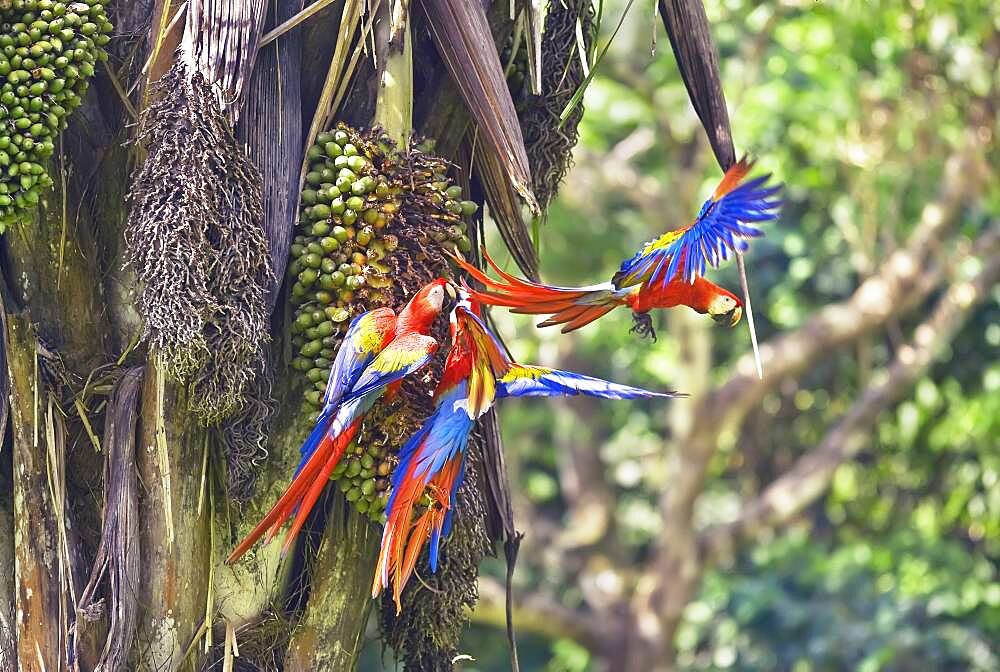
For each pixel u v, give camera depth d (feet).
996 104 75.87
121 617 26.35
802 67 77.25
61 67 24.91
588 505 109.40
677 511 92.32
